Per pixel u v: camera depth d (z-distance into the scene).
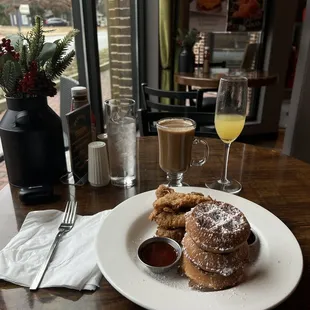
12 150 0.87
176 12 3.05
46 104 0.88
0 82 0.82
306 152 2.49
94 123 1.09
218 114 0.93
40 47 0.85
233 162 1.11
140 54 3.07
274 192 0.90
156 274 0.58
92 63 2.25
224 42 3.32
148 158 1.12
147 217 0.75
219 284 0.54
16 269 0.58
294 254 0.61
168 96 1.69
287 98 4.32
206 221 0.56
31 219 0.74
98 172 0.91
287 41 3.22
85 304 0.53
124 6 2.75
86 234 0.69
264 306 0.49
